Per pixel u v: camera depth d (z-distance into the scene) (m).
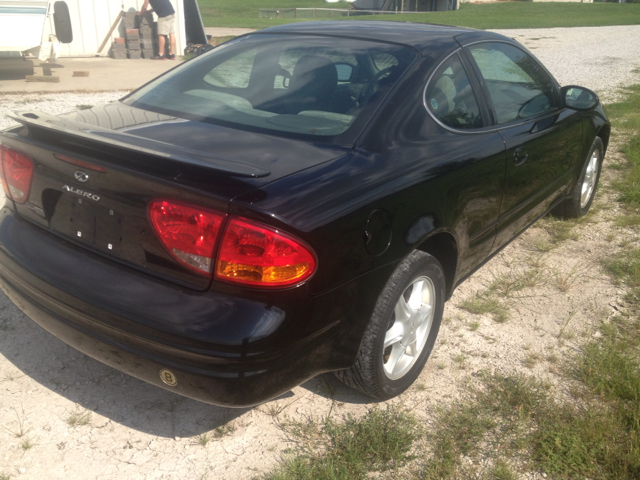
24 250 2.36
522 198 3.48
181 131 2.44
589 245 4.40
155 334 1.96
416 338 2.75
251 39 3.25
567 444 2.36
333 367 2.29
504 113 3.29
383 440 2.39
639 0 60.97
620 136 7.45
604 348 3.06
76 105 8.18
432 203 2.53
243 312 1.92
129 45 13.53
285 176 2.08
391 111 2.58
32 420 2.45
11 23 9.72
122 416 2.52
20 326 3.08
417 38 3.04
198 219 1.92
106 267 2.15
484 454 2.38
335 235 2.05
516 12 43.94
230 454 2.35
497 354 3.06
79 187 2.18
